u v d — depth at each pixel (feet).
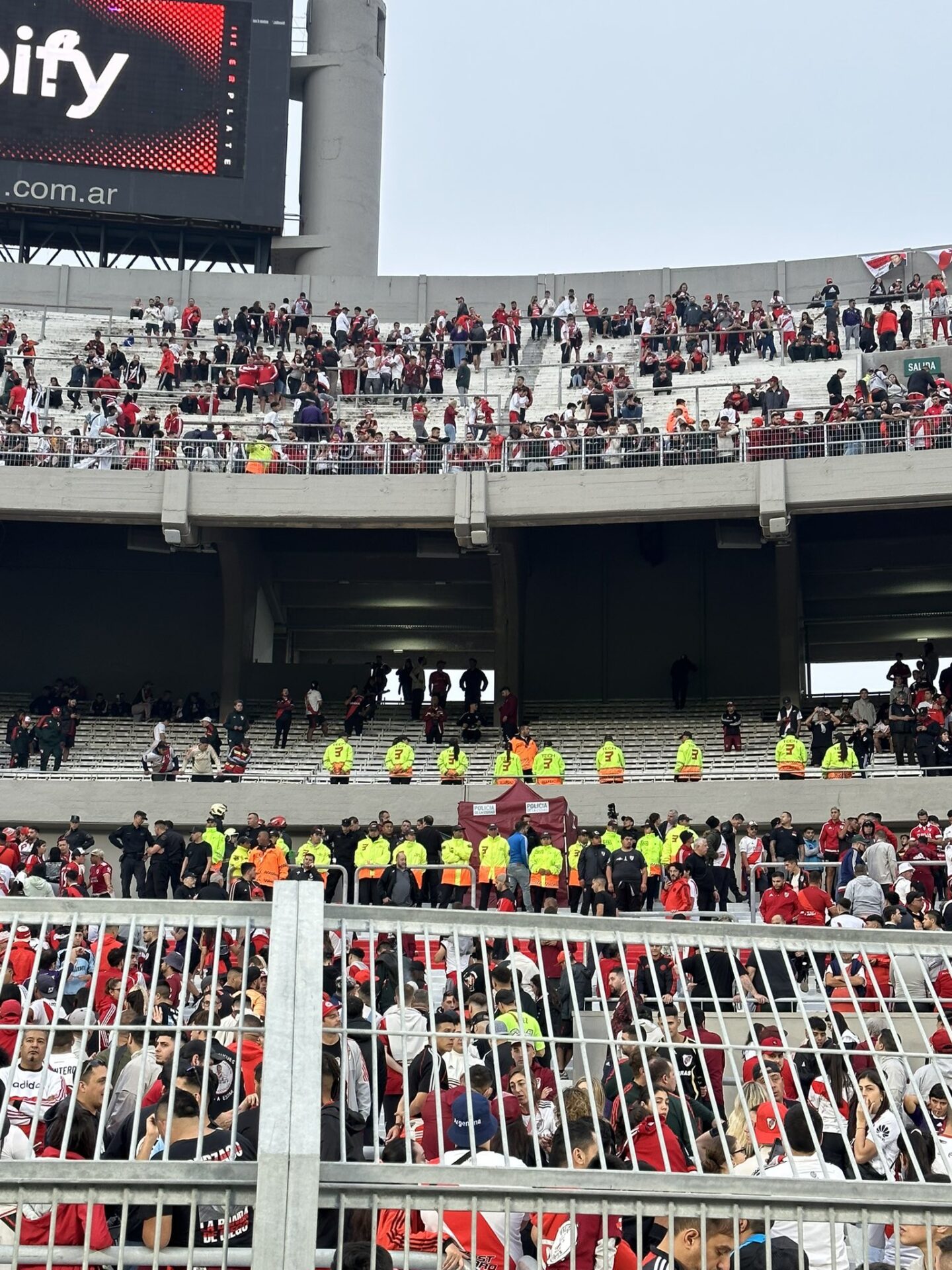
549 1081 33.17
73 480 110.63
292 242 164.55
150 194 156.87
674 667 121.80
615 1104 28.94
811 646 132.16
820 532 123.03
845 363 135.64
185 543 112.78
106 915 22.21
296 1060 19.31
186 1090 24.88
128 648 131.34
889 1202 20.18
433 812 100.32
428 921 22.66
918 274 153.99
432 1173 19.89
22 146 155.33
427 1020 33.30
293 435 117.80
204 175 157.79
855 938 23.85
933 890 75.15
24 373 135.85
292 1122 18.86
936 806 95.25
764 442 108.06
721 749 111.96
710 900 70.90
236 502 111.24
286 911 21.04
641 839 79.77
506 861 75.00
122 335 148.77
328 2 171.12
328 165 167.84
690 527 128.36
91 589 132.16
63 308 156.15
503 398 136.87
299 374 132.77
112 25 157.28
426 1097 27.27
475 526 109.60
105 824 102.01
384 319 158.10
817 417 111.96
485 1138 25.68
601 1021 39.14
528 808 79.97
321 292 158.30
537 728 116.57
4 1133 26.27
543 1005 22.81
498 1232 23.93
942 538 122.42
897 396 115.03
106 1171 19.10
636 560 129.29
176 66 158.10
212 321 155.84
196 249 164.86
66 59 156.46
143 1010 34.47
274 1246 18.38
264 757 112.06
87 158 156.15
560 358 143.74
